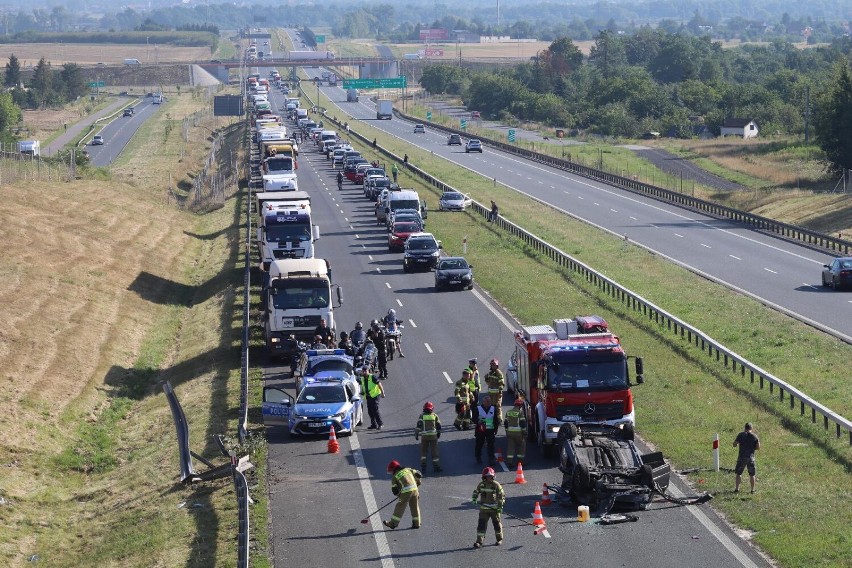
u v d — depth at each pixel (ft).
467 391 143.95
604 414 127.54
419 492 119.14
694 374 165.27
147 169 551.18
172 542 111.75
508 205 397.60
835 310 218.79
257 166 485.97
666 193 411.95
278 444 140.67
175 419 149.59
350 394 146.00
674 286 246.88
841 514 106.01
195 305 261.44
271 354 183.93
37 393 179.73
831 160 485.97
